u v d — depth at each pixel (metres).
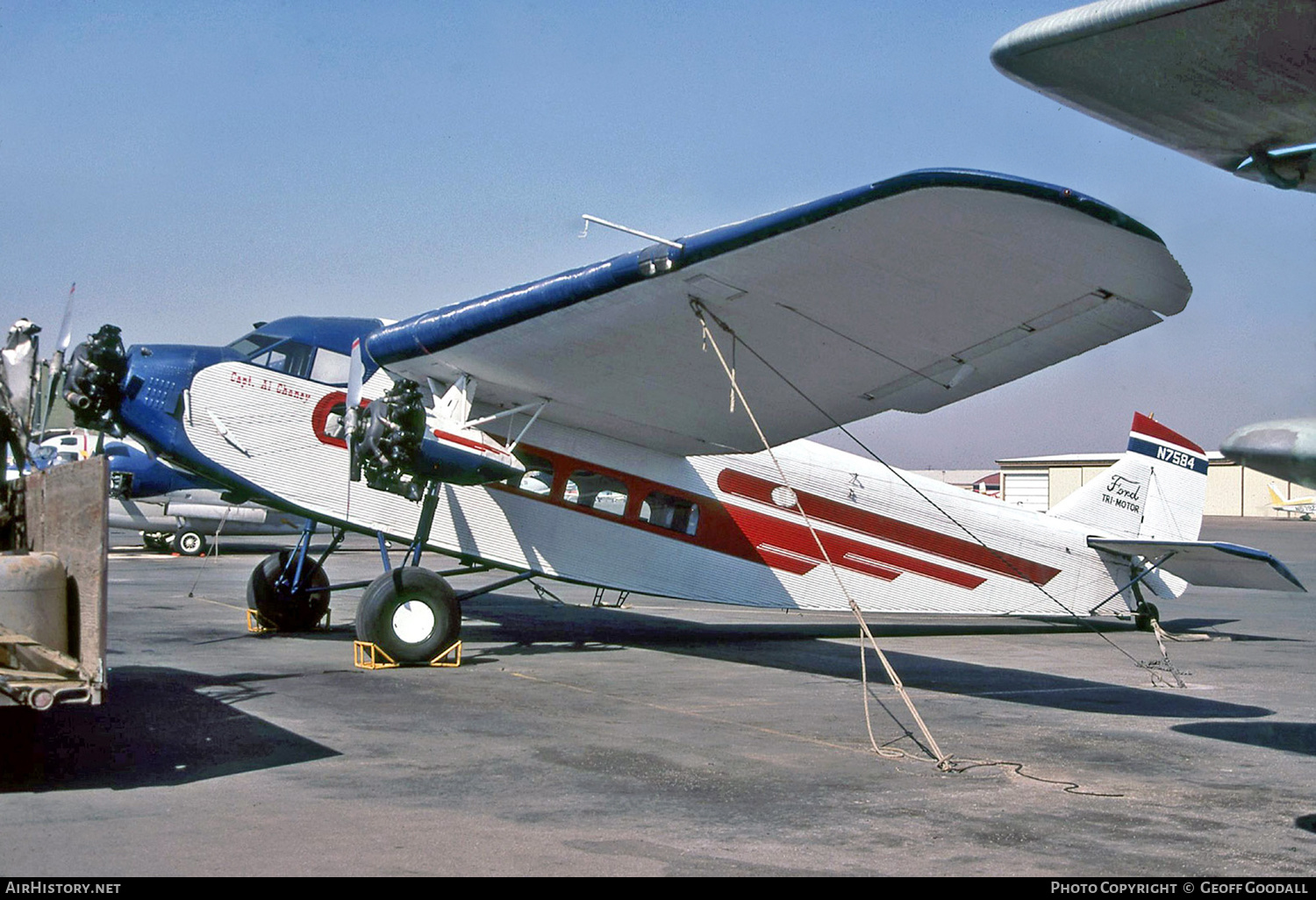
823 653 12.16
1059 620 16.69
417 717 7.60
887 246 6.96
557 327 8.96
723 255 7.34
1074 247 6.66
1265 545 46.09
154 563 24.16
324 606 12.41
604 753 6.60
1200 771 6.36
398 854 4.45
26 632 5.36
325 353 10.85
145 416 9.98
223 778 5.72
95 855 4.35
